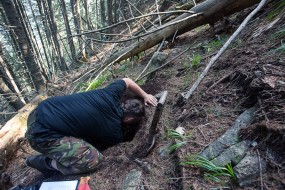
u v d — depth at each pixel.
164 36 3.93
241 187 1.48
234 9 3.33
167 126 2.32
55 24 9.56
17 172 3.06
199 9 3.49
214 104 2.18
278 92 1.77
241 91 2.12
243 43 2.72
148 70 3.86
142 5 11.30
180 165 1.78
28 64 6.17
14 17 5.68
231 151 1.68
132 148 2.33
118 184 1.98
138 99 2.58
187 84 2.76
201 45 3.49
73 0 9.94
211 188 1.55
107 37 9.12
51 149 2.17
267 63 2.10
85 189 2.04
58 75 8.02
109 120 2.30
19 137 3.71
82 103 2.25
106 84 4.43
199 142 1.89
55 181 2.20
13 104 6.19
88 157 2.19
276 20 2.59
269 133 1.58
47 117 2.17
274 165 1.47
